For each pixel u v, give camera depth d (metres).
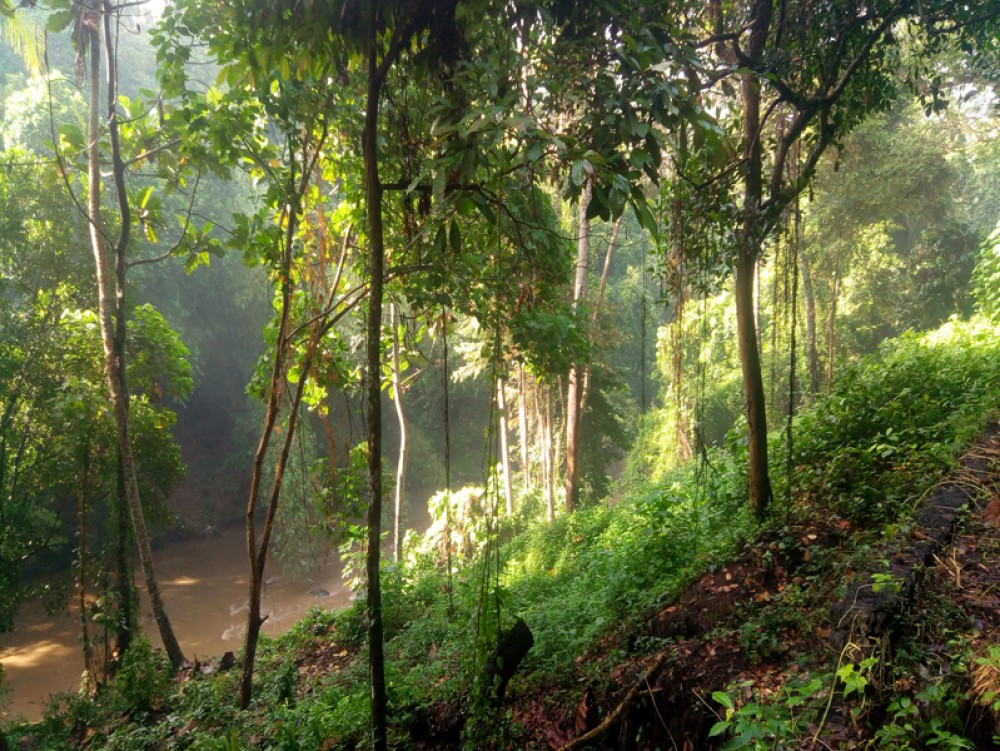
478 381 21.83
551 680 4.84
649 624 4.73
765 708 2.89
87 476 9.59
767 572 4.61
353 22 3.65
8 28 7.59
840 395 7.16
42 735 8.06
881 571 3.82
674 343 5.87
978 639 3.14
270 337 7.35
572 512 12.91
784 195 5.01
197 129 6.35
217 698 7.34
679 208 5.38
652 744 3.65
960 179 23.08
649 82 3.27
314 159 6.30
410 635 7.96
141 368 9.87
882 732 2.62
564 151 3.08
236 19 4.10
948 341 9.74
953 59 10.49
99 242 8.46
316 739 5.17
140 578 18.91
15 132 14.48
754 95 5.08
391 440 24.39
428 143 4.21
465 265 5.43
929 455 5.31
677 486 9.65
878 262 18.11
